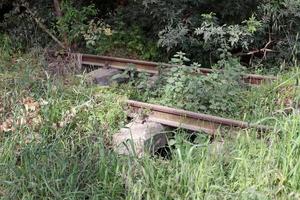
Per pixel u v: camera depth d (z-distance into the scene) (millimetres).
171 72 5859
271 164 4008
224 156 4234
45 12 8500
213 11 7184
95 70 7039
